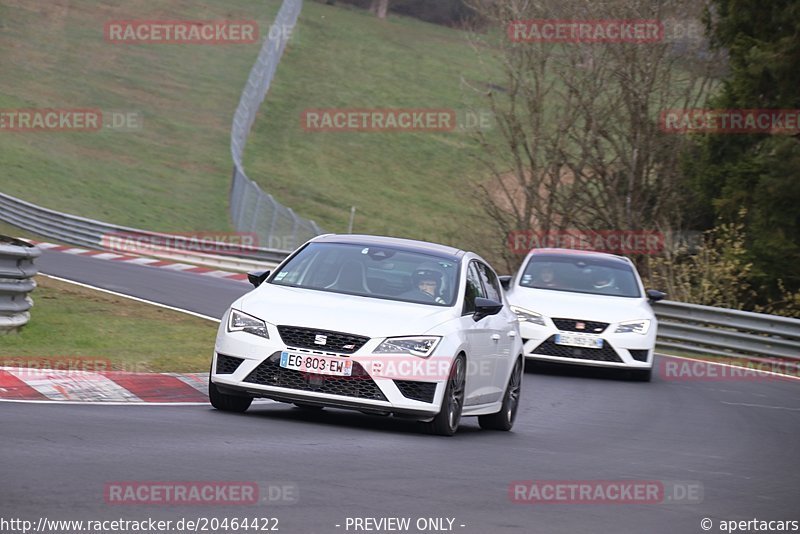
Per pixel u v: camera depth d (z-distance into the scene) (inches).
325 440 1198.9
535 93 4335.6
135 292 2947.8
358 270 1428.4
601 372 2454.5
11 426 1084.5
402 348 1288.1
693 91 4247.0
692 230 4279.0
